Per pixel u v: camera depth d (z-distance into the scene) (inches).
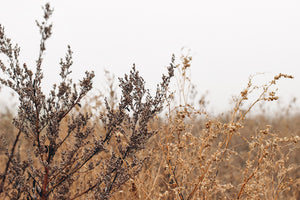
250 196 88.1
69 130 87.4
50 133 82.7
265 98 82.3
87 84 85.2
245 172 89.7
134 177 92.6
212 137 89.3
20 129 81.7
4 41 75.9
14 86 77.7
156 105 91.0
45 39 75.2
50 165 80.7
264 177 97.1
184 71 93.4
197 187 88.7
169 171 92.5
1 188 83.8
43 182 81.7
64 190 84.3
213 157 85.7
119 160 87.3
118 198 105.0
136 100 89.5
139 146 88.6
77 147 85.2
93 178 103.7
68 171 86.8
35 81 79.0
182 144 90.8
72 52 83.8
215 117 99.6
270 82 81.4
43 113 84.0
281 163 97.7
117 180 87.1
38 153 82.5
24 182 82.7
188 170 93.0
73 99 85.7
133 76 90.4
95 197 83.7
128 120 91.2
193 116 104.5
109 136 91.1
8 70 76.4
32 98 78.2
